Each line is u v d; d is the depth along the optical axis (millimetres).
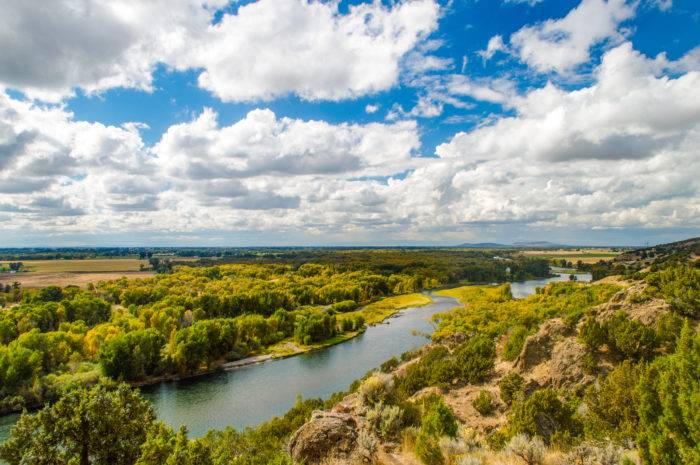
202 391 65312
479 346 42781
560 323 37031
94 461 19578
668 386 12906
